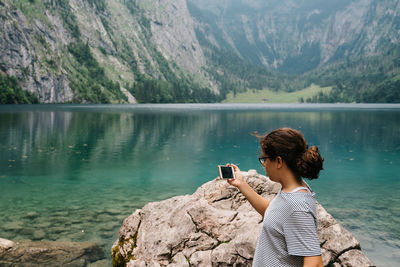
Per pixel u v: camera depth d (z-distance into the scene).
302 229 1.54
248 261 3.56
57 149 17.69
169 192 9.06
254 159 15.16
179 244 4.09
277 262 1.64
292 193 1.65
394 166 13.36
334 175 11.49
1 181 10.24
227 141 22.03
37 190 9.13
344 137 25.42
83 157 15.21
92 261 4.74
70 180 10.49
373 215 6.81
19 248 4.98
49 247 5.04
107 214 6.96
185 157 15.55
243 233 3.74
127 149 18.02
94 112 68.50
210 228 4.13
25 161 13.94
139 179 10.74
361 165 13.59
